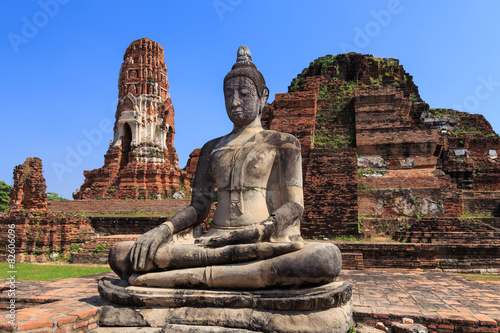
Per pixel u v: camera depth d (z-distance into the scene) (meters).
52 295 7.60
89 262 17.52
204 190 6.94
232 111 6.87
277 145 6.50
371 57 31.36
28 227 18.88
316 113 23.69
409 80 31.69
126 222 22.55
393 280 10.36
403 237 16.09
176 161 33.22
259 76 7.04
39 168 21.16
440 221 15.73
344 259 13.73
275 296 5.20
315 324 4.96
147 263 5.83
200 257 5.66
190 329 5.10
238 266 5.46
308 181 17.89
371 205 18.41
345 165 17.91
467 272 13.93
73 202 27.52
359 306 7.23
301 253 5.25
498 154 27.92
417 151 20.17
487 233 14.85
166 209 26.14
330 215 17.14
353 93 24.52
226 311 5.26
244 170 6.38
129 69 32.16
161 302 5.50
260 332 5.04
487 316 6.46
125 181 29.58
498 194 20.41
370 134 20.81
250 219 6.19
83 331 5.29
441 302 7.60
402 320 6.39
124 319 5.54
